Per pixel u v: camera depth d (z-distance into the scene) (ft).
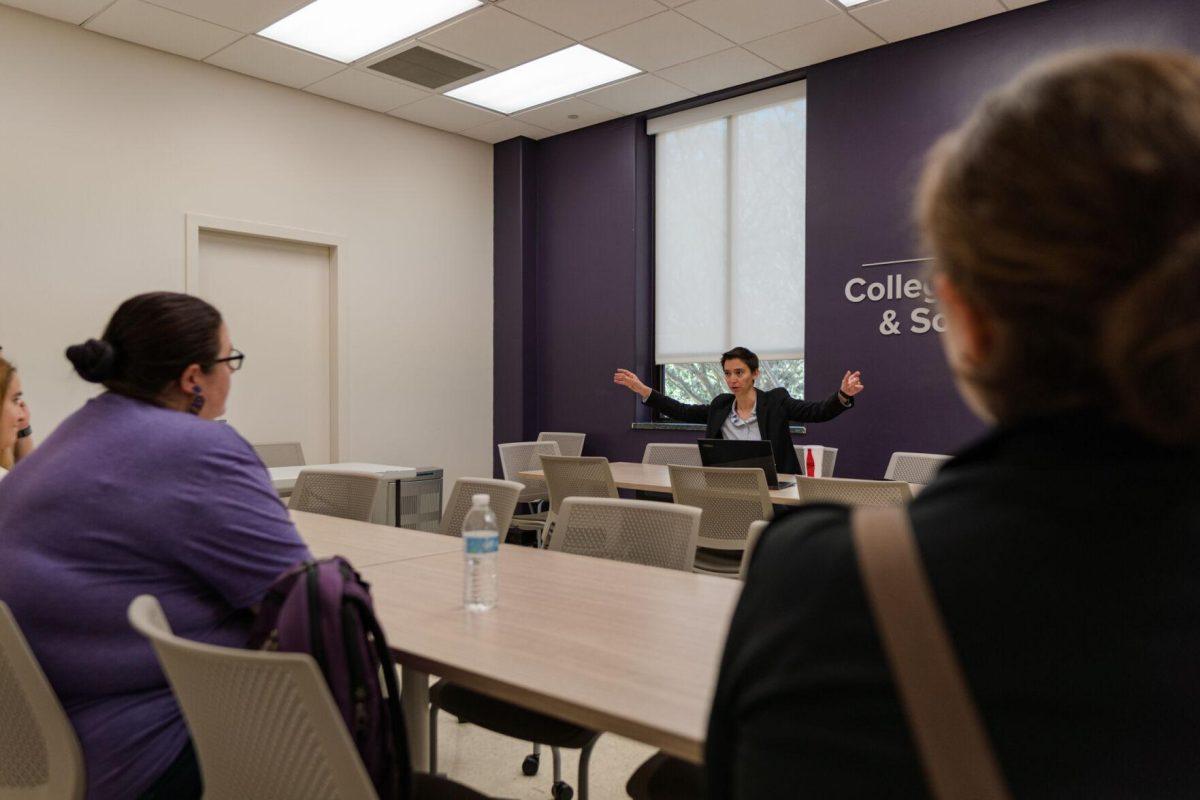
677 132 20.10
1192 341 1.26
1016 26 14.55
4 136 14.15
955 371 1.67
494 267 22.58
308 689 2.81
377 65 16.98
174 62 16.29
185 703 3.27
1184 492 1.36
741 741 1.63
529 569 6.12
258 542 4.25
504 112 20.01
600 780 7.74
